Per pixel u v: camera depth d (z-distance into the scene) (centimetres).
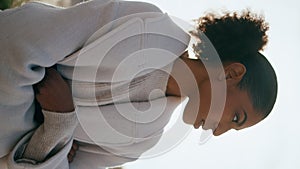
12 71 89
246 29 101
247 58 101
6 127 96
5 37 90
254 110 103
